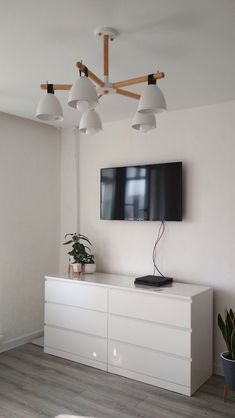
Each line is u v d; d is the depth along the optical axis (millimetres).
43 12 1879
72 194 4324
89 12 1879
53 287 3672
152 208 3561
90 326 3387
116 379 3123
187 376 2846
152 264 3664
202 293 3039
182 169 3482
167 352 2945
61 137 4430
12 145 3879
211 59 2414
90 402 2742
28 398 2805
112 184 3867
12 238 3875
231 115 3252
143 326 3066
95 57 2395
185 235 3467
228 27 2012
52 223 4344
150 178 3590
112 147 3994
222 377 3207
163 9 1848
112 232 3965
